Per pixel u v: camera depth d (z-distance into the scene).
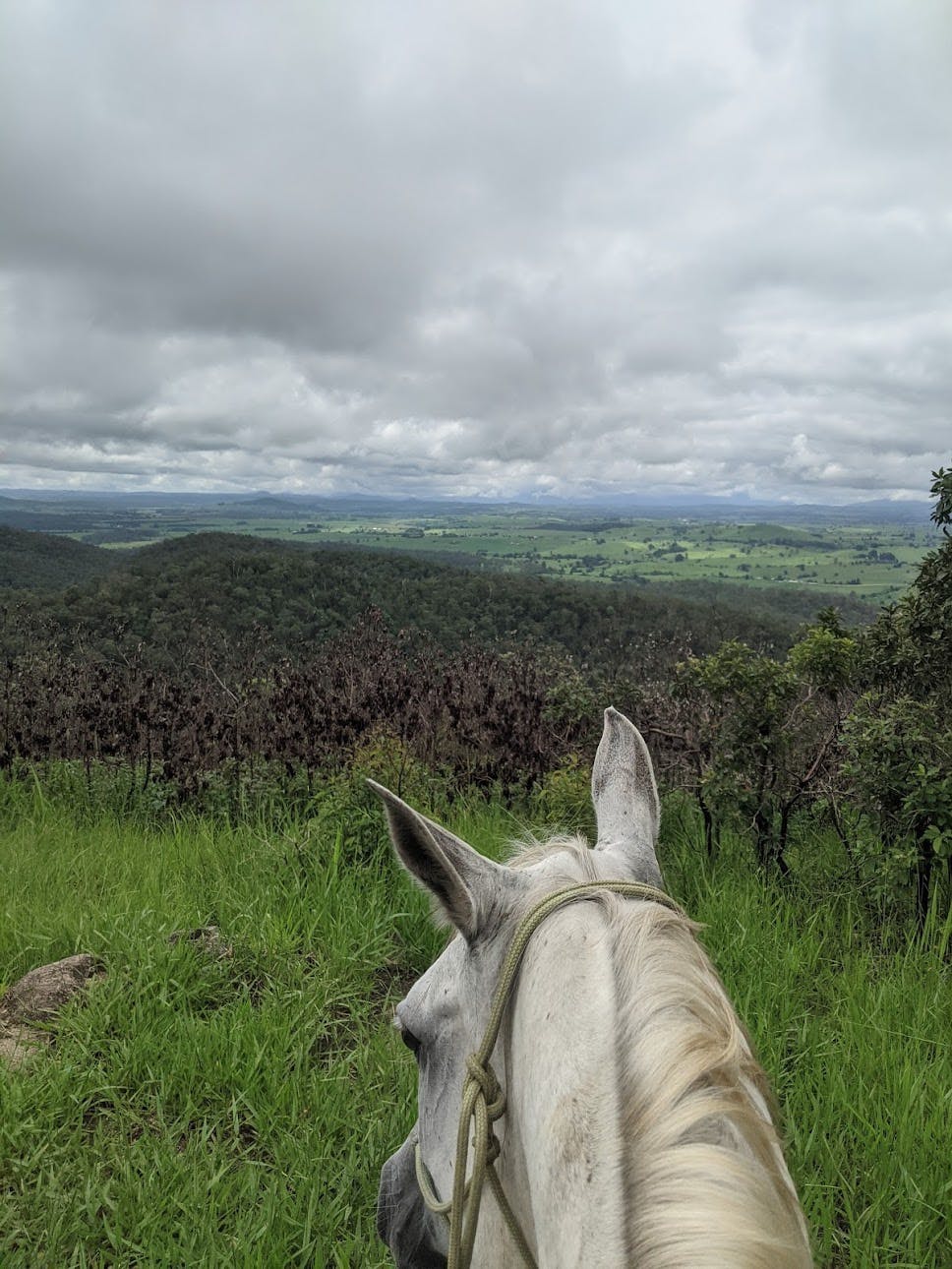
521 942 1.25
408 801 6.11
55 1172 2.98
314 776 6.92
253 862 5.41
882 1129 2.86
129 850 6.05
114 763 7.99
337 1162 2.98
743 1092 0.94
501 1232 1.20
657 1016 0.99
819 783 5.19
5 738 8.65
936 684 5.35
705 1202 0.79
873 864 4.49
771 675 5.04
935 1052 3.32
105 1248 2.72
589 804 5.77
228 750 7.62
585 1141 0.92
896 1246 2.43
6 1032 3.80
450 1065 1.38
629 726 1.76
